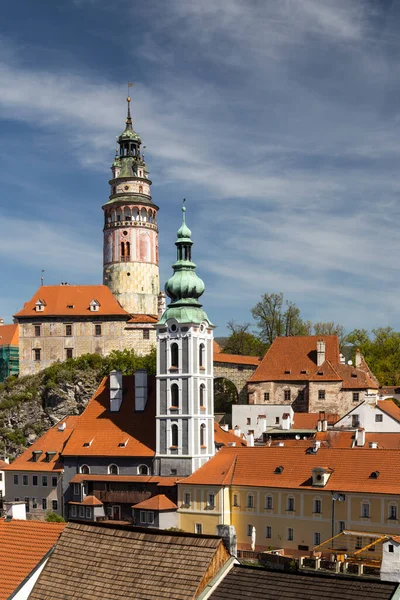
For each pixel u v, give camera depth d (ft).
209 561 139.74
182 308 425.69
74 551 155.43
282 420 529.45
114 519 426.10
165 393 422.00
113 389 453.99
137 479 418.31
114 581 143.54
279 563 312.91
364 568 295.89
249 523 368.89
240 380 627.05
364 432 426.51
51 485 458.09
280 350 602.03
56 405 615.16
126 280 647.15
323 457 363.15
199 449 416.46
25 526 176.14
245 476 375.66
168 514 392.06
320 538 345.31
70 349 631.15
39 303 637.30
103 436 443.32
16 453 614.75
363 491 334.44
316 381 570.46
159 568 142.10
